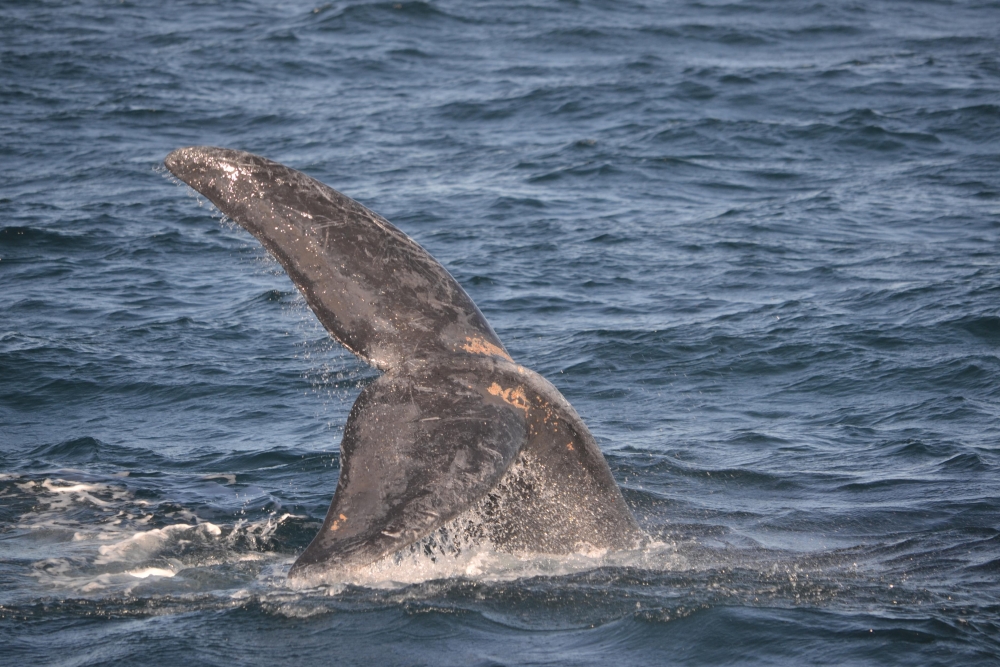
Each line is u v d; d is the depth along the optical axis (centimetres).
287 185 2602
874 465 3719
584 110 12025
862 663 2325
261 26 17700
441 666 2289
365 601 2555
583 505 2655
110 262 6994
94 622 2473
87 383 4825
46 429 4284
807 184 9056
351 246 2575
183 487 3550
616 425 4284
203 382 4838
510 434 2397
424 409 2397
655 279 6569
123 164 10000
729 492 3466
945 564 2838
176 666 2269
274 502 3400
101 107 12531
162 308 6062
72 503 3338
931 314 5597
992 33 16350
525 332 5638
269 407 4525
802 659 2345
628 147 10331
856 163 9762
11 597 2595
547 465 2581
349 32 16912
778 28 16862
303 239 2564
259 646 2359
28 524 3131
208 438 4153
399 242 2620
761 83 12988
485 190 8912
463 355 2502
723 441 4044
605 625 2469
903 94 12300
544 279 6594
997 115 11112
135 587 2670
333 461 3847
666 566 2767
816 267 6700
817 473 3644
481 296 6259
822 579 2736
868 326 5472
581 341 5431
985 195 8469
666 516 3219
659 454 3872
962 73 13388
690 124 11138
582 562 2703
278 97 13300
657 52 15388
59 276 6669
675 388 4778
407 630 2425
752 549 2945
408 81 14112
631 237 7538
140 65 15025
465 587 2614
